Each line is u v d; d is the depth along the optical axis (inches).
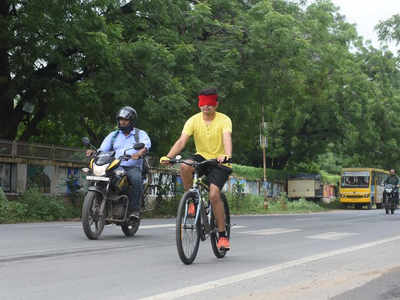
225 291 180.9
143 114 756.0
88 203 332.2
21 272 214.1
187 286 190.1
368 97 1782.7
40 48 678.5
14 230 402.3
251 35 849.5
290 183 1943.9
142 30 799.7
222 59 818.2
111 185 341.7
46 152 764.6
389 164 2055.9
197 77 787.4
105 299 167.0
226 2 863.1
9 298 166.7
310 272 225.0
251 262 254.1
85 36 671.8
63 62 699.4
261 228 485.7
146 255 270.5
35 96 789.2
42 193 721.0
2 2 709.9
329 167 2726.4
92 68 757.3
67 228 424.5
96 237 338.0
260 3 880.3
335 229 491.5
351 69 1715.1
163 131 808.9
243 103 963.3
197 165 244.2
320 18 1123.3
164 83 725.9
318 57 1104.2
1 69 740.7
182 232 237.0
